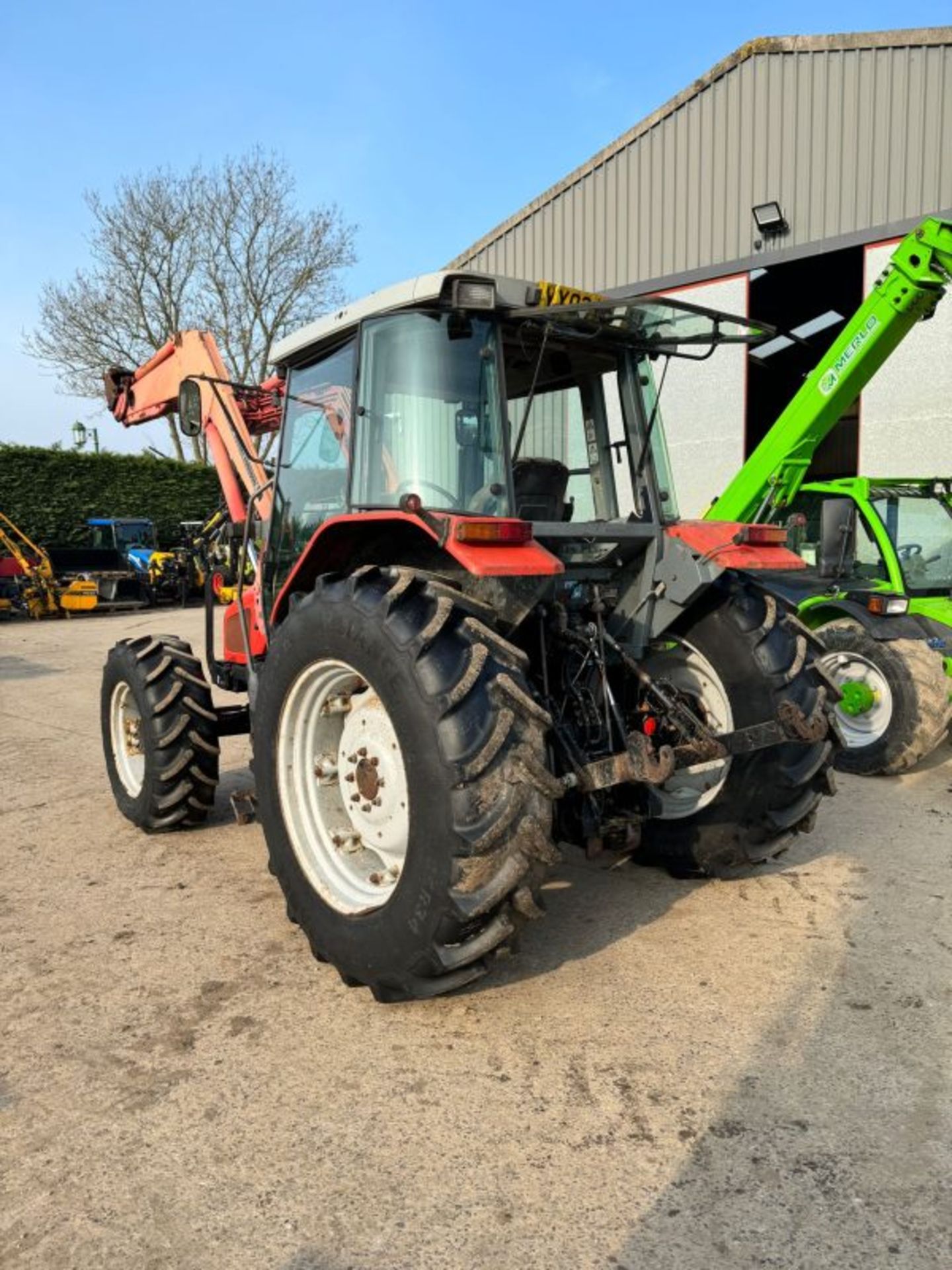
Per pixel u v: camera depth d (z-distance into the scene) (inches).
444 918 97.8
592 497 144.3
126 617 705.6
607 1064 99.5
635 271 460.1
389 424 123.6
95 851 171.3
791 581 252.2
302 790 124.7
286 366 155.4
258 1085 96.7
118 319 1075.9
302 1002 113.7
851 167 389.1
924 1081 96.0
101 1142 88.0
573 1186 81.4
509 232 514.3
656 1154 85.3
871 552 237.6
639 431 139.3
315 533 126.1
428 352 120.3
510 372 138.2
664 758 109.0
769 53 404.2
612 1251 73.9
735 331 136.8
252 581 184.7
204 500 965.8
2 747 261.7
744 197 418.9
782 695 131.1
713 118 425.1
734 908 139.7
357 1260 73.4
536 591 112.1
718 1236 75.5
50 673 410.0
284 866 123.0
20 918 140.7
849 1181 81.7
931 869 155.3
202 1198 80.5
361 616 107.4
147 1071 99.4
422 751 99.0
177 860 165.5
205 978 120.3
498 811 96.3
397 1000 109.3
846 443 583.2
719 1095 93.8
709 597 140.0
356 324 128.2
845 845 167.8
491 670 101.0
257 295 1101.7
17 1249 75.0
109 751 190.5
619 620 139.3
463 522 102.8
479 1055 101.6
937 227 222.1
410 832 101.3
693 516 459.2
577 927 133.3
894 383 387.5
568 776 113.0
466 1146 86.6
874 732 216.8
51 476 855.1
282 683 121.8
